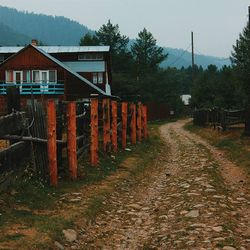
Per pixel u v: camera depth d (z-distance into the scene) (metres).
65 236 8.04
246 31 29.67
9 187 9.53
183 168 17.28
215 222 8.75
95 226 9.12
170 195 11.85
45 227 8.10
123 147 21.53
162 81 81.31
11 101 11.00
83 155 16.00
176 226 8.74
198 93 54.09
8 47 51.72
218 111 35.53
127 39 80.12
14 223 8.12
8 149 9.57
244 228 8.75
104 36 79.19
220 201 10.59
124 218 9.81
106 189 12.16
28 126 10.87
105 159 17.17
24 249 7.05
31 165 11.21
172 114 82.56
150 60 83.50
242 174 15.53
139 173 15.94
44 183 11.45
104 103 18.73
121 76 71.56
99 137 21.83
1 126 9.40
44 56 42.84
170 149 26.30
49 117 11.48
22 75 43.28
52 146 11.56
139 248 7.84
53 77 42.84
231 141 25.86
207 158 20.06
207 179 13.53
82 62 50.44
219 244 7.44
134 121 24.62
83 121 16.22
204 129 39.28
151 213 10.18
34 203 9.56
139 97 70.25
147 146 24.80
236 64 29.75
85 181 12.95
